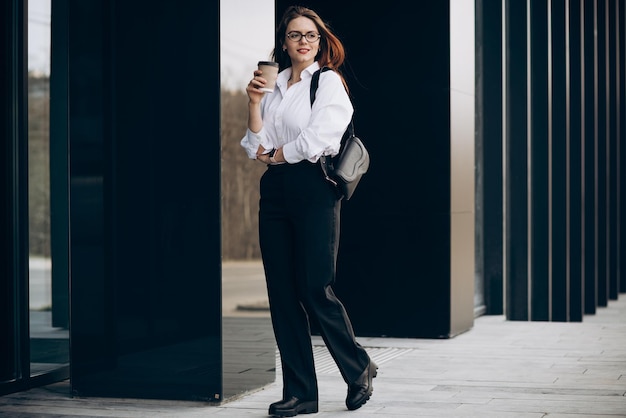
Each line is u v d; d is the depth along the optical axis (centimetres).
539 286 1105
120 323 620
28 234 671
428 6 927
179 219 608
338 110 548
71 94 625
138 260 615
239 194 625
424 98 929
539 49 1134
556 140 1134
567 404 607
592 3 1262
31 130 690
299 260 558
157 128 612
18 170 670
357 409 591
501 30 1125
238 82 625
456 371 737
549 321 1099
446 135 924
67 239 723
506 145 1130
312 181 552
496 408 595
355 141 570
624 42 1528
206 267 603
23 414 582
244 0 630
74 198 625
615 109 1442
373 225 941
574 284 1120
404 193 934
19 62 671
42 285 697
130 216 617
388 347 873
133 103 616
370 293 941
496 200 1133
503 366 761
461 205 959
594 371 736
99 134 622
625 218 1565
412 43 930
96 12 622
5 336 652
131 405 608
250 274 637
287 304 571
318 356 828
